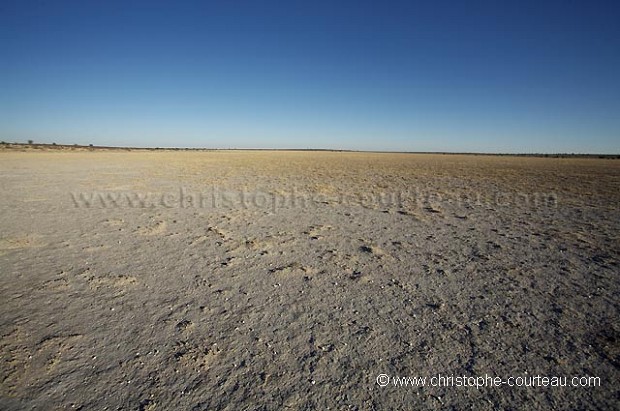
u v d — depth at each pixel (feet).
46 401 7.25
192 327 10.32
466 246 19.97
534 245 20.30
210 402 7.34
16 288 12.78
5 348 9.00
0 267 14.93
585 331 10.48
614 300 12.67
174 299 12.20
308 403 7.39
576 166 139.33
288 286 13.60
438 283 14.19
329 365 8.70
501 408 7.39
